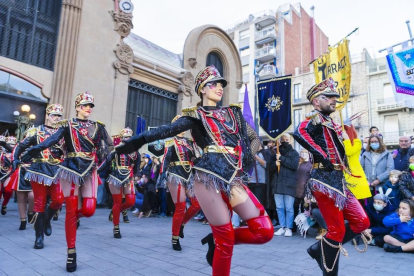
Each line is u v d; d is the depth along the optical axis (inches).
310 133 112.0
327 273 102.1
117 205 199.2
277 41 1315.2
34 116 405.4
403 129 916.6
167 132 79.6
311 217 219.6
